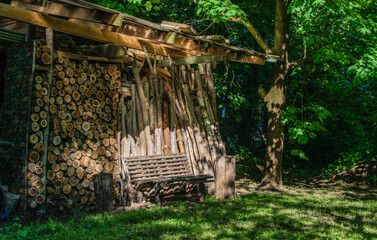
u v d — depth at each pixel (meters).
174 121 9.15
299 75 13.40
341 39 9.29
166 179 7.46
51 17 6.11
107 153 7.61
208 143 9.77
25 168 6.13
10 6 5.43
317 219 6.59
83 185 7.08
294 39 14.22
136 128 8.47
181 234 5.37
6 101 6.73
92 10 5.46
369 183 10.95
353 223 6.42
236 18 9.93
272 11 13.45
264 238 5.31
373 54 8.32
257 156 16.81
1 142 5.89
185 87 9.76
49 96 6.53
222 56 8.58
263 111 16.86
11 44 6.73
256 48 15.25
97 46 7.66
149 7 10.90
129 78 8.58
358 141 12.78
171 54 8.88
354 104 11.01
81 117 7.19
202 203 7.76
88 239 4.96
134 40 7.88
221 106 14.77
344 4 8.19
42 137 6.36
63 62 6.81
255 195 8.86
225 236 5.35
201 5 10.51
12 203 6.07
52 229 5.27
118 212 6.84
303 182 11.87
